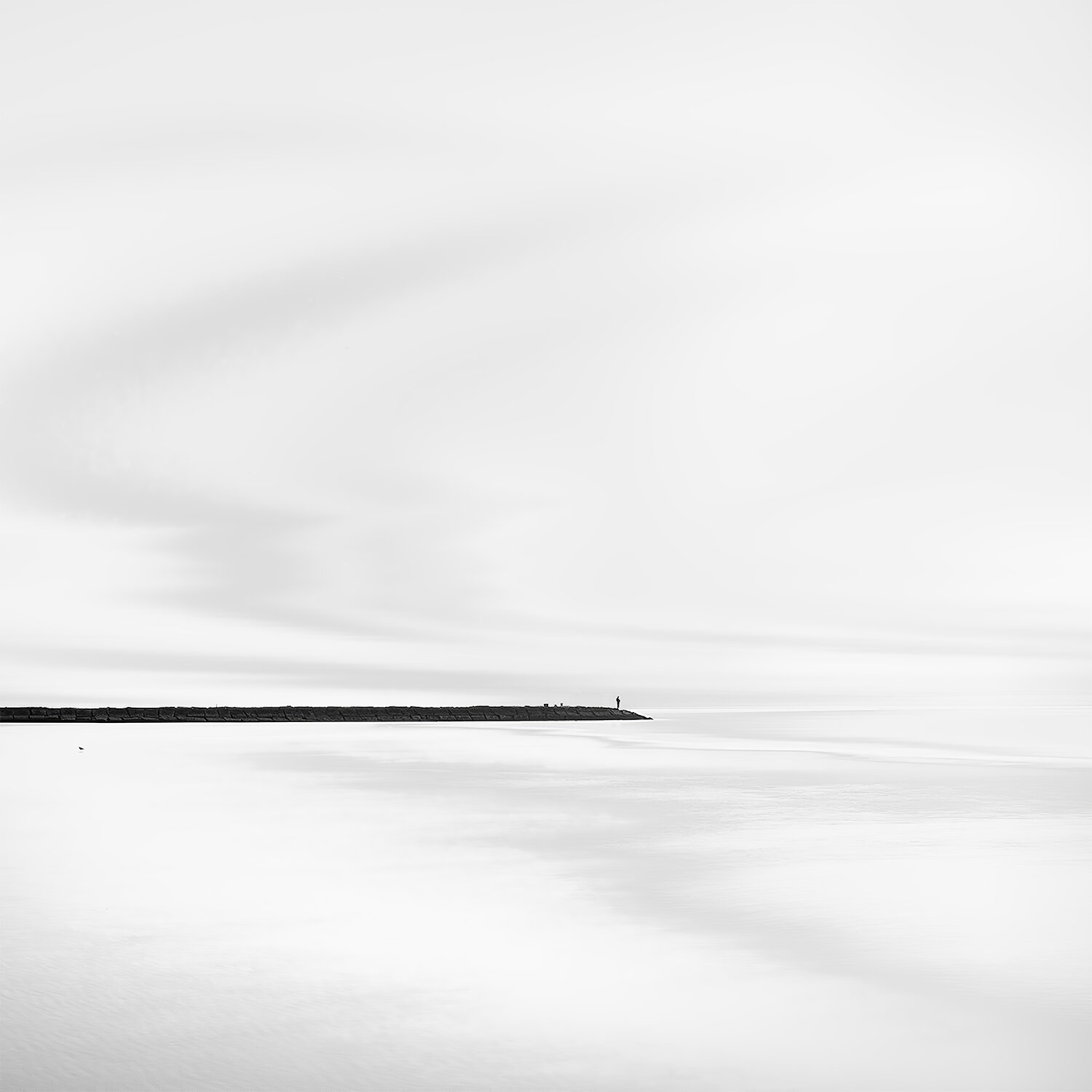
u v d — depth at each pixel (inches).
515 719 6151.6
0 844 1460.4
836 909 1066.1
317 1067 693.9
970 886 1163.3
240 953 927.0
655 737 4279.0
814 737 4488.2
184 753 3196.4
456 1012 786.2
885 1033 744.3
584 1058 706.8
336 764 2783.0
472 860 1337.4
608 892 1146.7
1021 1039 732.0
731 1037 738.8
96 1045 727.7
